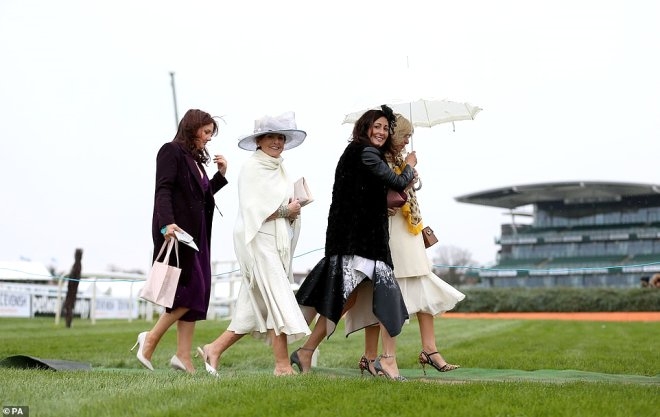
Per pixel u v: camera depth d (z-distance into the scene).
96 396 8.14
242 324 10.74
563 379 11.32
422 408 7.50
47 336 22.61
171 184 10.84
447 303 10.98
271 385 8.72
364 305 10.62
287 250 10.69
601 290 61.78
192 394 8.20
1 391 8.38
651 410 7.54
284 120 10.75
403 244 10.77
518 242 110.81
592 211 113.50
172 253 10.81
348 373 11.87
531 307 62.81
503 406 7.52
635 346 19.98
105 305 46.12
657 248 105.25
